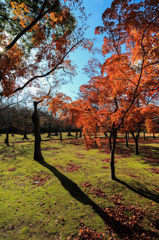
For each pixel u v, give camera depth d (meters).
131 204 5.39
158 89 6.04
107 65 5.67
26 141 26.12
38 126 12.54
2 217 4.57
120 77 5.96
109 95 7.45
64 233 3.98
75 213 4.87
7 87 4.30
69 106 6.53
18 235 3.89
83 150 17.61
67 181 7.42
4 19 6.93
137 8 4.25
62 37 7.44
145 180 7.69
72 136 40.72
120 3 4.53
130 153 15.77
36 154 12.27
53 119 28.20
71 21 7.29
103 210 5.04
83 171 9.05
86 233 3.98
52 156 13.66
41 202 5.48
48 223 4.38
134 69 5.79
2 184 7.08
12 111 24.28
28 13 6.51
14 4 5.54
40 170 9.24
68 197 5.88
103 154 15.16
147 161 12.12
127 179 7.40
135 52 5.49
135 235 3.94
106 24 5.30
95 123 7.29
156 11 4.02
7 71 4.35
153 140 30.14
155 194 6.16
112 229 4.15
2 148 17.31
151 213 4.87
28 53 8.30
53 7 5.59
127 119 6.61
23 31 4.86
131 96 7.57
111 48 6.21
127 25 4.64
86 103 7.07
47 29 7.44
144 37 4.99
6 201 5.49
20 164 10.71
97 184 6.95
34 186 6.88
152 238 3.83
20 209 5.02
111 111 8.56
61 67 9.53
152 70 5.68
